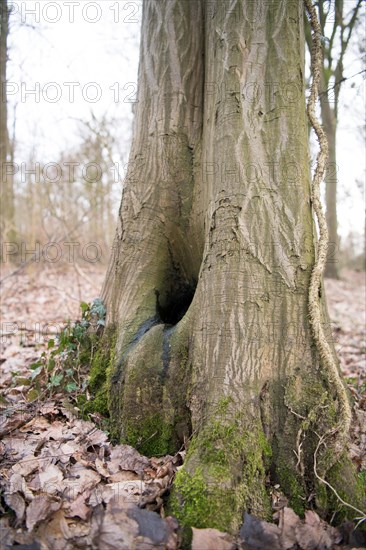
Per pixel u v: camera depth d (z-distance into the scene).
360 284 12.19
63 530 1.72
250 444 1.93
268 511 1.85
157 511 1.84
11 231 8.80
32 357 3.87
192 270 2.83
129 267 2.72
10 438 2.41
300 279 2.11
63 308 6.07
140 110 2.79
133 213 2.74
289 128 2.18
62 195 8.74
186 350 2.29
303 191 2.18
